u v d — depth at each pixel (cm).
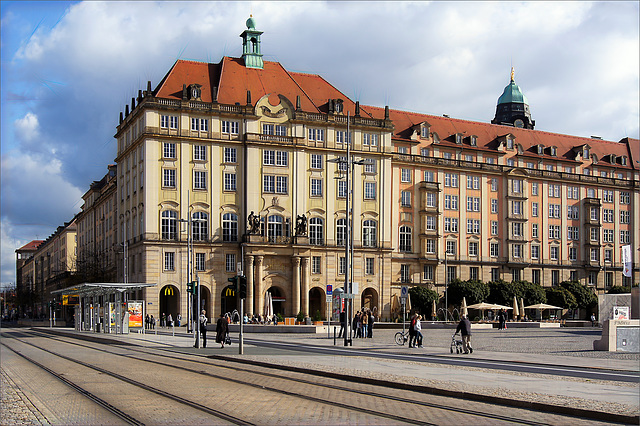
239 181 10756
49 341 6419
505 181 13275
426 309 11781
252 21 11588
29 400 2281
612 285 14338
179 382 2739
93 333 7925
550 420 1902
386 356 4206
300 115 11081
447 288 11994
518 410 2062
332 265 11094
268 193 10825
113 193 13012
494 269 13012
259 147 10812
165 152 10369
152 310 10025
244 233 10656
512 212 13262
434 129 13162
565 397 2219
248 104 10781
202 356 4278
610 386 2558
